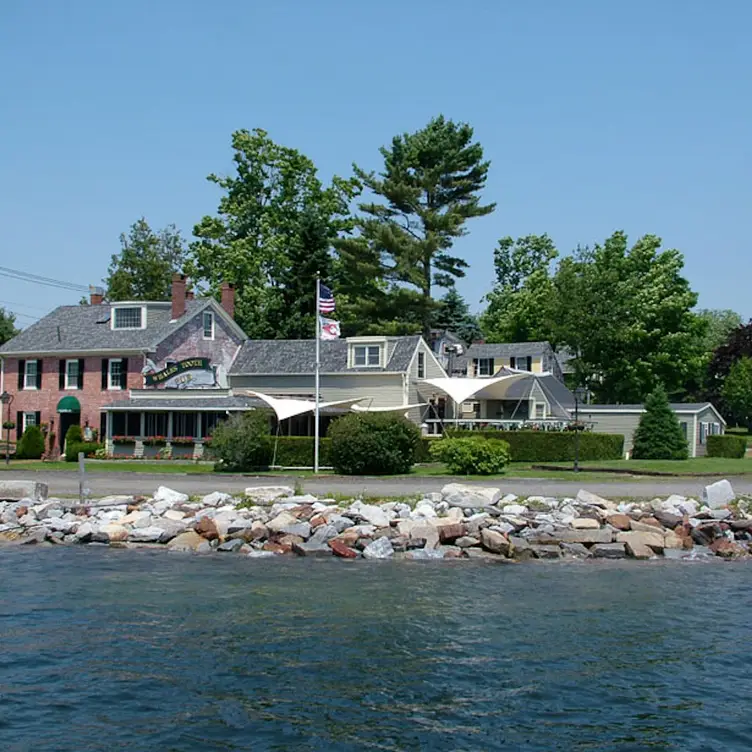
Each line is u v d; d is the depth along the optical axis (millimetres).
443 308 82688
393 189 76062
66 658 15750
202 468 48969
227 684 14547
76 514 30516
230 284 71875
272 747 12219
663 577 23141
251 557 25781
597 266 84500
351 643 16781
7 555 25875
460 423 59625
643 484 37312
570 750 12227
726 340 98688
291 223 78750
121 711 13406
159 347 60656
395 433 41969
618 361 81062
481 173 79312
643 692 14352
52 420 62750
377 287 78750
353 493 33219
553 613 19141
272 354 65000
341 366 61594
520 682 14766
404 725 12992
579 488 35438
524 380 61812
